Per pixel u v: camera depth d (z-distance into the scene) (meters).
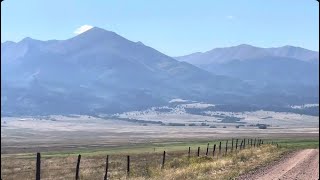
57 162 50.53
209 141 143.50
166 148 92.25
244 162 36.41
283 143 99.69
